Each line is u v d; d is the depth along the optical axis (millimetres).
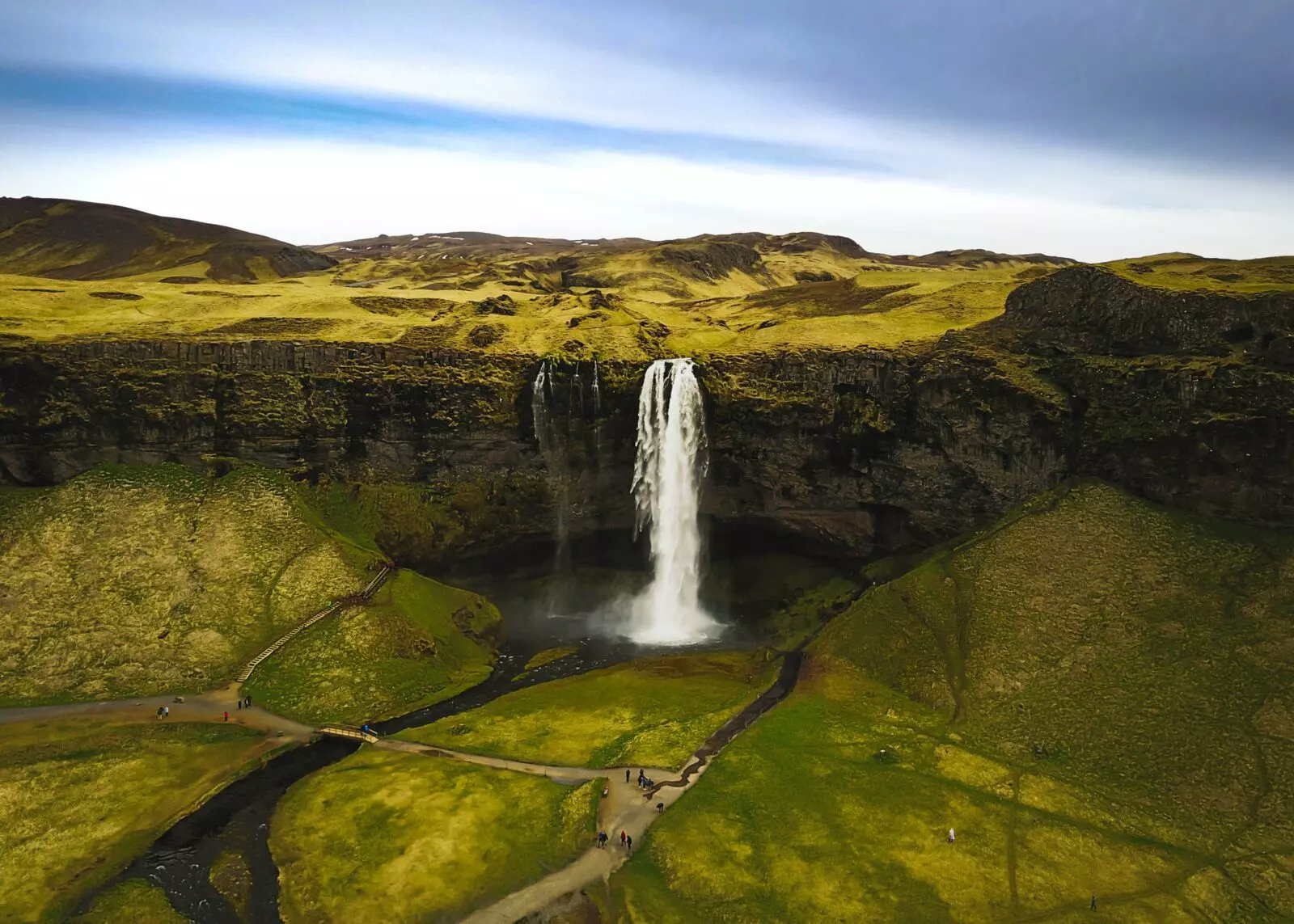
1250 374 75562
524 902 49125
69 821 56531
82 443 94000
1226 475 76000
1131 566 76000
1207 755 58219
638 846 54062
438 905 48844
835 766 63094
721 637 96875
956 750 64375
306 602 86750
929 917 46969
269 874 51719
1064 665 70312
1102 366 86438
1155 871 50156
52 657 77250
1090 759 61031
